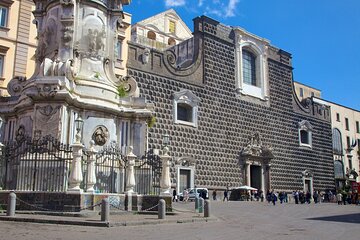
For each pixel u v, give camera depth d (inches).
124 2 904.9
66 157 637.3
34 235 412.5
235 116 1765.5
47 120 700.7
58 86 702.5
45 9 848.3
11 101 834.2
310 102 2239.2
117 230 475.2
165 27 2393.0
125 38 1515.7
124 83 880.3
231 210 1010.7
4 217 536.4
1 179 652.7
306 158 2106.3
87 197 600.4
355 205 1544.0
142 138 821.9
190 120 1587.1
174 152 1477.6
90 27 814.5
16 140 698.2
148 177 725.3
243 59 1916.8
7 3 1403.8
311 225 660.7
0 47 1362.0
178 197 1421.0
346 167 2508.6
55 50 788.6
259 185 1822.1
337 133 2506.2
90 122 758.5
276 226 629.9
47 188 621.0
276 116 1983.3
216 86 1712.6
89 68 801.6
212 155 1619.1
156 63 1510.8
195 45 1696.6
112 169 691.4
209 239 433.1
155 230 494.3
